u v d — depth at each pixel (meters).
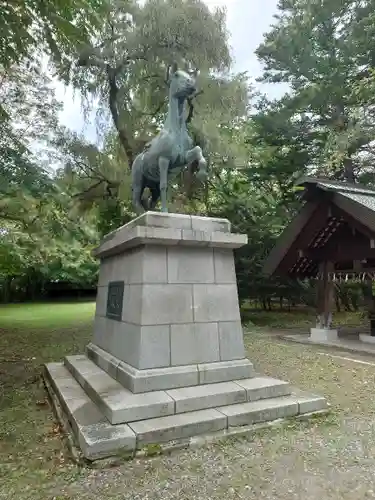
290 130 13.30
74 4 5.46
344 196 7.80
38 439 3.76
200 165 4.81
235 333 4.66
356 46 12.06
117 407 3.55
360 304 15.88
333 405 4.58
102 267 6.04
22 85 10.26
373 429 3.84
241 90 10.62
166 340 4.21
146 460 3.18
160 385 4.03
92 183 11.89
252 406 3.96
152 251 4.32
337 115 12.87
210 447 3.40
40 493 2.80
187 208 11.95
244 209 13.25
